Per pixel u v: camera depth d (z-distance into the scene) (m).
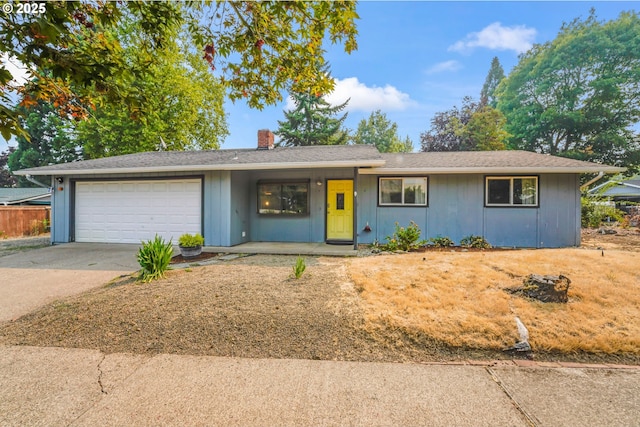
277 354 2.91
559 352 2.82
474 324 3.21
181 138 18.52
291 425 1.96
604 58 24.22
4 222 12.50
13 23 2.12
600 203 13.66
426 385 2.39
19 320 3.76
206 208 8.88
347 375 2.54
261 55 3.77
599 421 1.97
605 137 23.05
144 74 3.16
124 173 9.38
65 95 3.11
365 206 9.59
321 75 4.13
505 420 1.98
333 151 10.05
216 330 3.30
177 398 2.26
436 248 8.44
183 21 3.27
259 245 9.05
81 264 6.79
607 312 3.44
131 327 3.40
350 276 5.03
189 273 5.50
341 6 3.14
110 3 2.87
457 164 9.19
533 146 27.08
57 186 9.77
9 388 2.39
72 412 2.10
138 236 9.34
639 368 2.60
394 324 3.29
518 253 6.83
